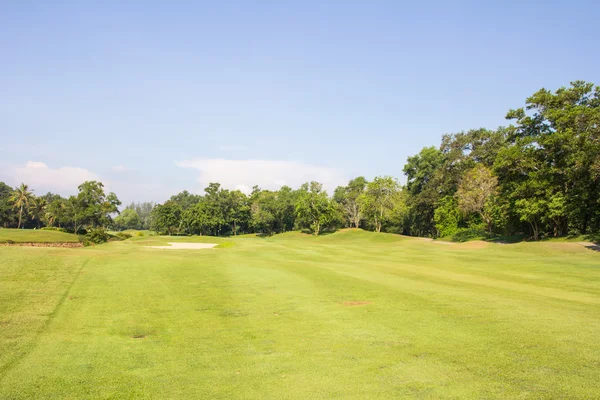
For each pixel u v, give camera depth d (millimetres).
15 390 5734
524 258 25672
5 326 8930
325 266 19984
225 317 9867
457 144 63938
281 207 93438
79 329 8875
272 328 8812
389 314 9680
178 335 8430
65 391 5715
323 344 7562
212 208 94500
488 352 6781
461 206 49406
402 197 80312
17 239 49000
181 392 5625
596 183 31188
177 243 49125
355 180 104562
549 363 6199
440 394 5246
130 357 7102
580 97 37812
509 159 39500
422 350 7016
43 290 12797
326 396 5320
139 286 13984
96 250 28344
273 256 26062
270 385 5762
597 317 9055
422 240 55969
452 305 10516
